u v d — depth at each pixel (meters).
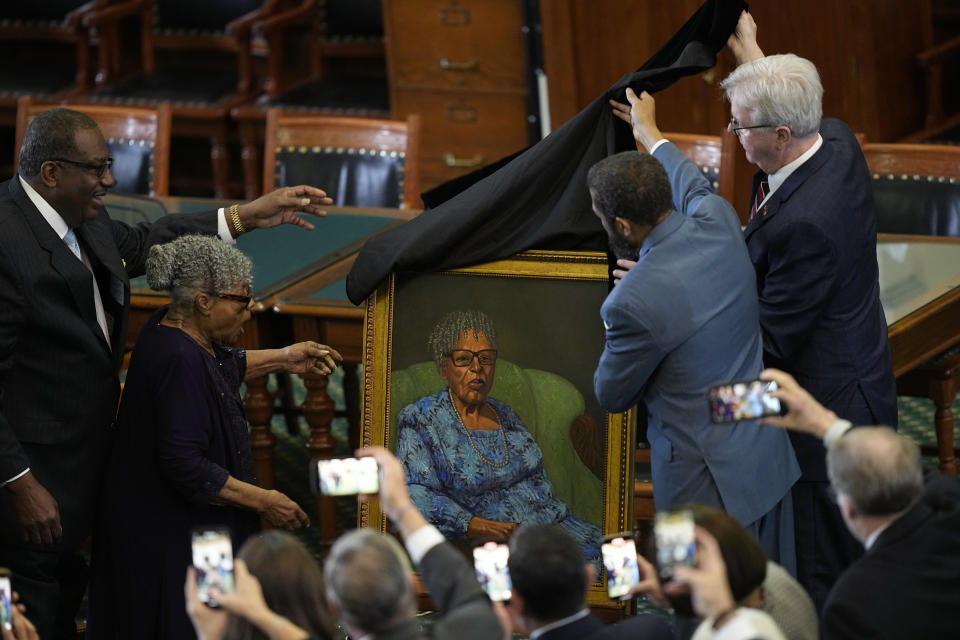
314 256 20.83
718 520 10.62
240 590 10.09
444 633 10.03
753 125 14.25
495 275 15.52
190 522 14.55
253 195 33.34
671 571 10.27
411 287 15.62
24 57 36.62
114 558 14.68
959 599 10.71
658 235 13.49
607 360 13.70
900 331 17.83
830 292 14.24
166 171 24.72
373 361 15.64
